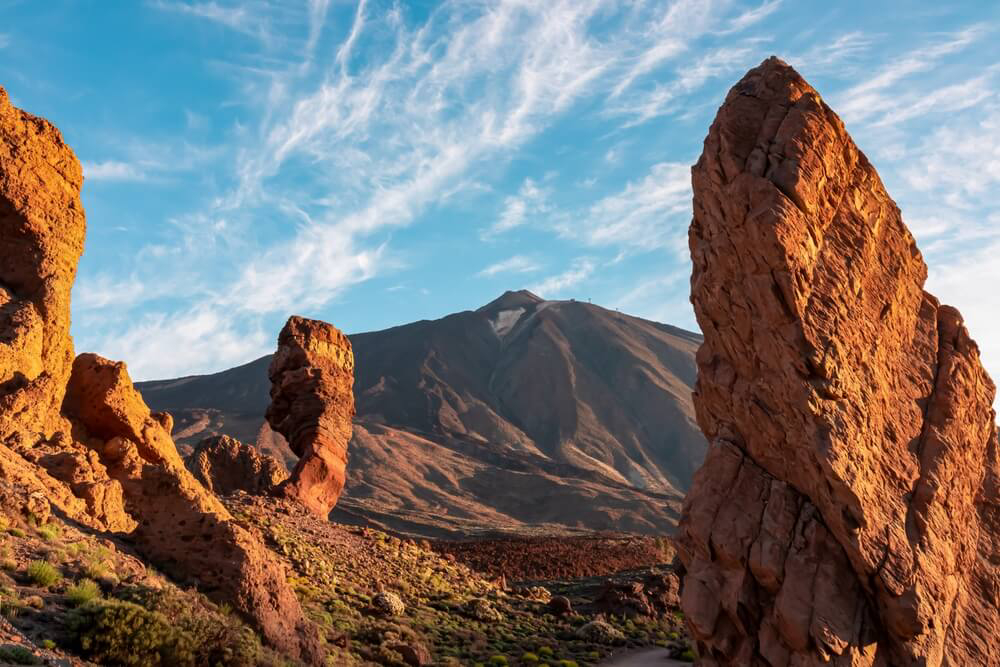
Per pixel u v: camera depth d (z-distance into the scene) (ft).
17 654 51.47
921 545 46.19
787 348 46.78
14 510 77.05
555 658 142.51
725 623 47.44
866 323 48.70
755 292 47.78
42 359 104.58
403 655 119.24
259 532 156.87
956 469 49.57
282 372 192.75
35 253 107.45
